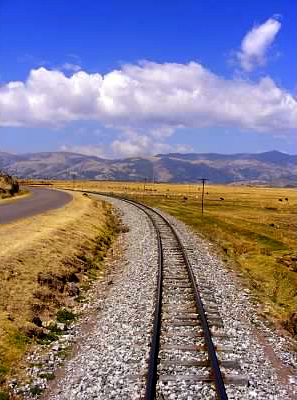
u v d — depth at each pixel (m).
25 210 55.78
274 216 79.88
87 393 12.04
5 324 16.48
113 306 20.44
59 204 67.75
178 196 128.12
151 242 37.47
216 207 95.62
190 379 12.34
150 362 13.09
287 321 18.52
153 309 19.06
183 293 21.47
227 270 28.42
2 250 26.94
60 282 23.23
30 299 19.77
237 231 53.62
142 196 119.69
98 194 111.50
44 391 12.63
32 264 24.97
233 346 15.02
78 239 35.75
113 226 50.56
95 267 29.30
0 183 86.44
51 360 14.69
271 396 11.88
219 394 11.37
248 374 13.00
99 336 16.64
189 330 16.39
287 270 31.41
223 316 18.31
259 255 36.56
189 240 38.72
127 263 30.56
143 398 11.34
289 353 15.46
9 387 12.71
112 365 13.62
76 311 20.20
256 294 23.36
